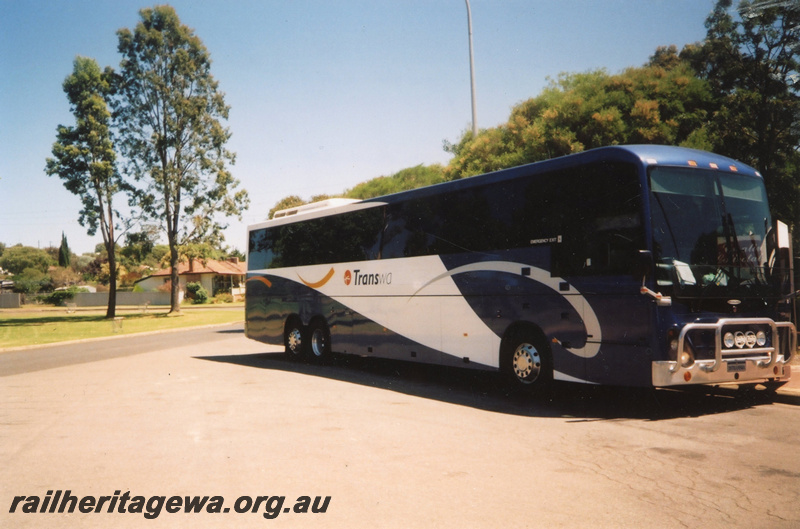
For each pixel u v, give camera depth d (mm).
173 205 50062
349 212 14508
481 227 10938
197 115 49312
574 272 9227
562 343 9344
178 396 10961
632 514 4898
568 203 9430
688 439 7387
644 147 8898
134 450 7180
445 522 4770
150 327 35156
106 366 16297
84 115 47812
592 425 8250
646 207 8398
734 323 8562
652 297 8195
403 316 12656
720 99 17219
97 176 47531
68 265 130250
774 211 16016
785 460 6422
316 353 15578
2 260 119875
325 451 6969
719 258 8773
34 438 7910
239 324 37250
